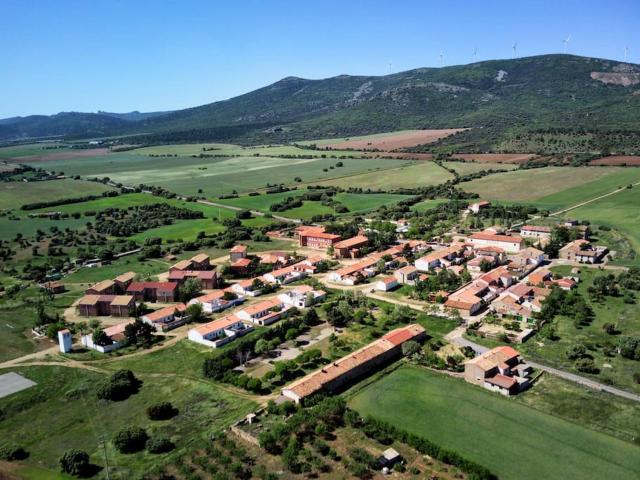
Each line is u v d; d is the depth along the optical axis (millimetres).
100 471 100000
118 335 160250
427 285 192375
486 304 177750
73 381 135875
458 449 99938
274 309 177750
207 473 97188
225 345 154125
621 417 108375
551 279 196625
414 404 116688
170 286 197750
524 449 99375
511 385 119312
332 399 113750
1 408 123500
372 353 136125
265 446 102125
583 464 94750
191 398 124688
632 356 132750
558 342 144750
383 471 94312
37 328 169125
